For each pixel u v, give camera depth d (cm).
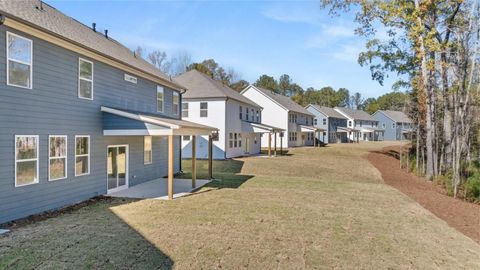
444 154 2155
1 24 777
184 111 2784
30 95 898
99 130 1218
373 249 714
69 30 1148
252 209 1055
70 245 682
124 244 696
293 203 1166
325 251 692
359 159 3092
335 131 6100
